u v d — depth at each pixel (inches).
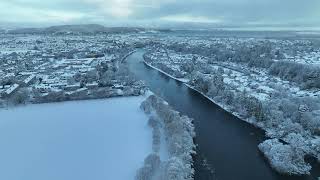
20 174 7760.8
